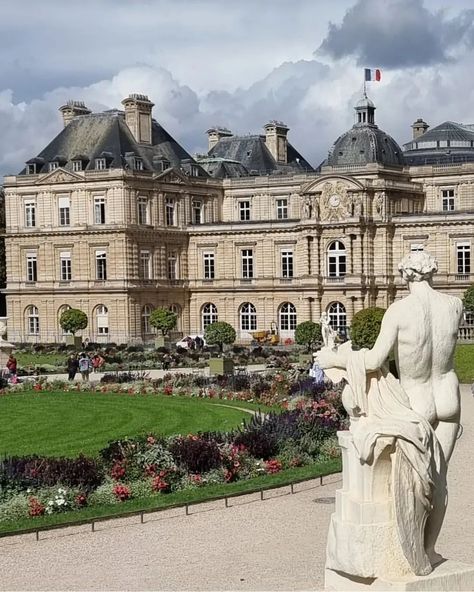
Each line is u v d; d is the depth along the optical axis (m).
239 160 145.50
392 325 16.83
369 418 16.83
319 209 120.44
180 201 129.50
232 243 127.94
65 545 27.03
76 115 134.38
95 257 123.31
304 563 23.97
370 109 129.12
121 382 72.31
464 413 50.59
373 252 118.81
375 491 16.81
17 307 129.25
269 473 37.25
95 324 124.00
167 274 127.81
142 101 128.62
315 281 120.00
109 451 35.69
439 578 16.69
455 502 29.98
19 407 60.25
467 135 145.12
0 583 23.41
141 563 24.83
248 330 128.25
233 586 22.25
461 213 115.06
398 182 122.00
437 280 116.38
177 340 128.12
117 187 120.75
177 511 30.92
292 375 68.12
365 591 16.70
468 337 101.94
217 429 49.81
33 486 32.72
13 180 127.50
